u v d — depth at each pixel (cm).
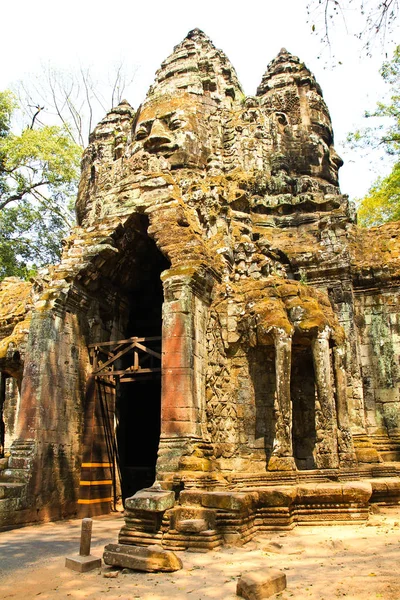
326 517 927
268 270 1407
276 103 2328
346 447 1180
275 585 552
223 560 709
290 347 1166
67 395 1341
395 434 1409
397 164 2456
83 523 746
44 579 659
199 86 2259
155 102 2248
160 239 1303
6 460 1296
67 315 1381
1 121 2992
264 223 1758
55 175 2962
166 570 663
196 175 1995
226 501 822
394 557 664
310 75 2402
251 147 2056
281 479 1070
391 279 1523
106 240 1390
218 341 1279
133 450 1648
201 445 1100
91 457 1315
